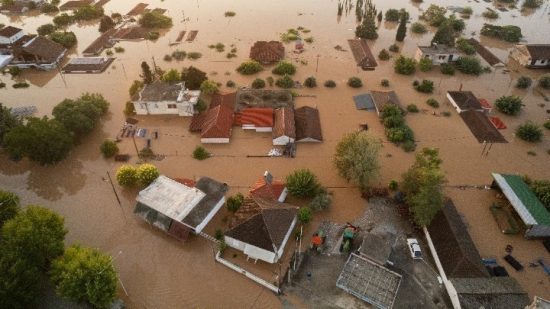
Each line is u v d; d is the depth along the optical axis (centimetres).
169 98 7600
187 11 12781
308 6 13250
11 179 6406
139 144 7062
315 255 5169
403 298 4659
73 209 5834
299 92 8538
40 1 13412
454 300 4516
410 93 8562
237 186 6178
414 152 6838
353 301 4647
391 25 12150
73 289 4122
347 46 10606
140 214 5500
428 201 5172
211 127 7031
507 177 5959
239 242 5091
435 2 13900
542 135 7250
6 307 3975
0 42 9875
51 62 9575
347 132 7306
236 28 11569
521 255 5141
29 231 4453
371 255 4925
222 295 4741
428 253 5188
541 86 8875
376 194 5966
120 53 10238
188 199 5528
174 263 5100
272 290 4775
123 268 5025
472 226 5519
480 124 7388
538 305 4134
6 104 8169
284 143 6969
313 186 5806
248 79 9019
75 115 6925
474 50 10081
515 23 12200
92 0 13575
